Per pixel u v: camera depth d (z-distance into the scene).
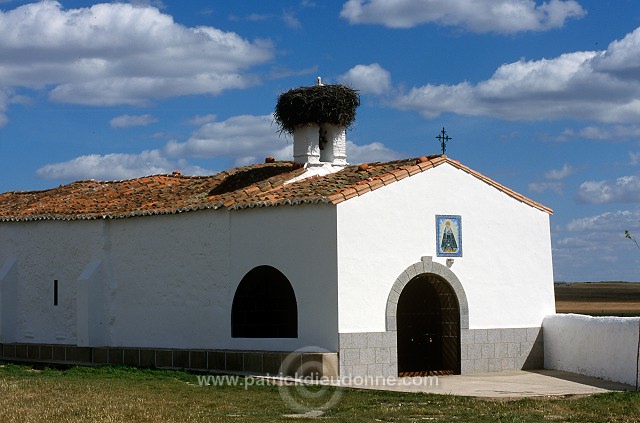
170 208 24.78
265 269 22.73
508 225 24.44
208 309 23.81
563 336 24.05
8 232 28.92
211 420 15.67
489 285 23.92
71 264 27.08
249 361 22.14
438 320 23.84
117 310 25.97
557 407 17.36
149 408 16.95
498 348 23.92
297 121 26.28
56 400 17.89
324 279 21.47
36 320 27.92
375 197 21.97
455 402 17.86
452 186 23.42
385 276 21.97
